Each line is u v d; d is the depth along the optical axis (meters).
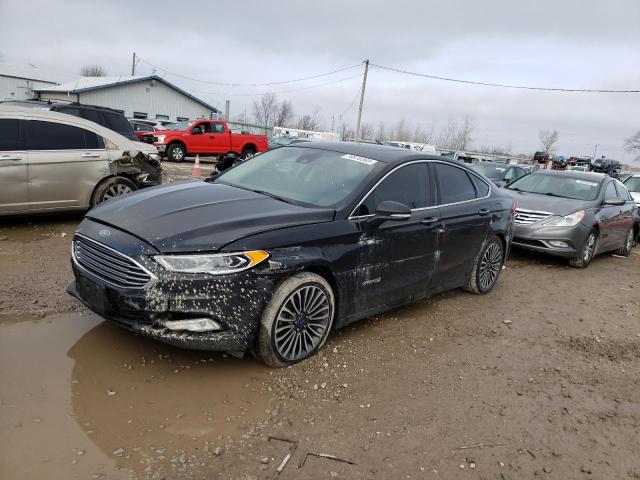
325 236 3.72
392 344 4.32
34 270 5.19
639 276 8.30
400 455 2.84
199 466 2.59
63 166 7.03
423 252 4.68
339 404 3.29
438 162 5.11
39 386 3.11
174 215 3.50
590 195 8.81
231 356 3.74
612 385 3.98
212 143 23.27
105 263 3.35
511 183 9.82
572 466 2.91
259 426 2.97
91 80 40.28
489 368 4.06
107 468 2.50
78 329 3.91
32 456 2.51
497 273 6.10
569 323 5.39
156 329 3.19
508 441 3.08
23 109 6.91
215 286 3.20
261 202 3.92
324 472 2.64
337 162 4.57
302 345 3.76
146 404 3.06
